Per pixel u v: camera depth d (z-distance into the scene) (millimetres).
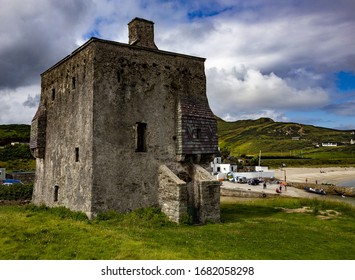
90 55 18609
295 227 18844
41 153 23984
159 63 20812
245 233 16609
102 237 12922
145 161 19484
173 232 15836
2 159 66062
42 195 23688
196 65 22578
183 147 20422
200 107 22016
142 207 19016
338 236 17047
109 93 18578
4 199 31359
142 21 21953
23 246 11641
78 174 18859
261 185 69625
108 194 17938
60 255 10984
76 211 18500
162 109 20562
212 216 19328
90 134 17922
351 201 54375
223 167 87875
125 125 18969
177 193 18062
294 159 145625
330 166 136750
